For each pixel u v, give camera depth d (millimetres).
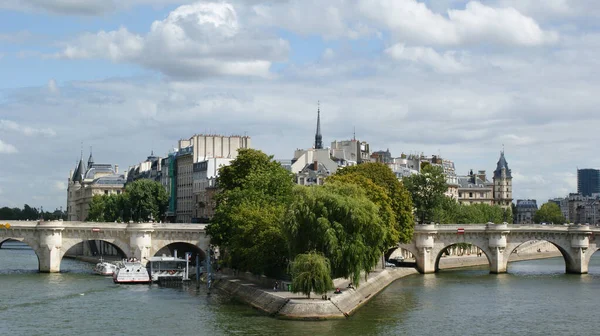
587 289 168750
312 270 123062
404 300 148000
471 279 191375
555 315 132125
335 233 130125
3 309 133875
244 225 161375
